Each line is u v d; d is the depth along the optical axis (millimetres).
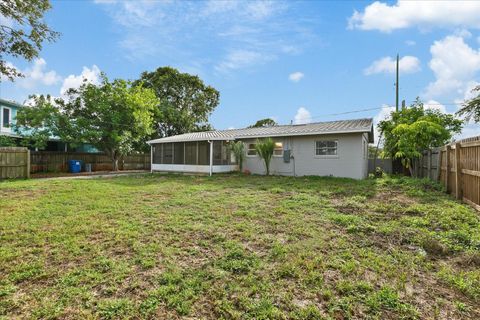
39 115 15758
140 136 19500
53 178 13570
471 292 2701
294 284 2881
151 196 7992
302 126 15719
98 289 2820
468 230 4418
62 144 20828
